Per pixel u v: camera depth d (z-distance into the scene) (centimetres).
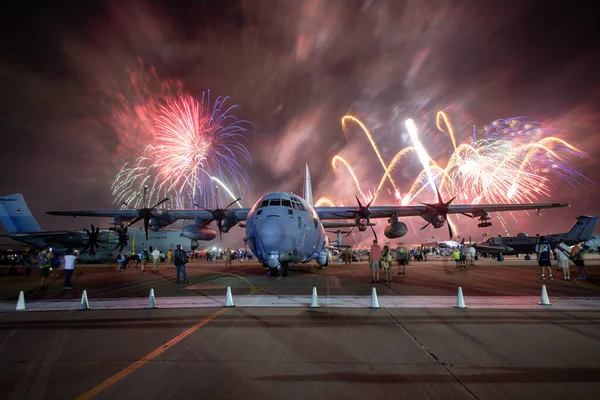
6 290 1434
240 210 2619
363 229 2594
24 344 573
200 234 2650
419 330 633
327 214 2641
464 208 2573
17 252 3275
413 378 406
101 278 2053
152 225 2673
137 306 935
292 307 879
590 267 2364
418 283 1449
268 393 368
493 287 1280
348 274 2042
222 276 1997
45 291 1384
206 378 414
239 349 529
